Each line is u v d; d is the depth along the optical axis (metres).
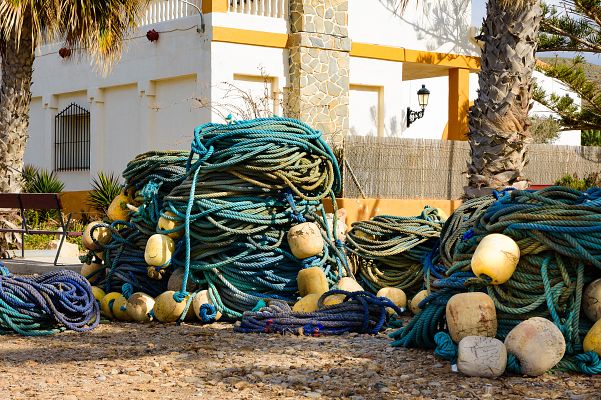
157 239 8.98
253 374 6.20
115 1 16.39
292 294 9.09
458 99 23.94
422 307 7.21
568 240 6.50
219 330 8.37
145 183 9.65
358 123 21.97
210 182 9.01
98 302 9.21
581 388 5.81
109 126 22.17
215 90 18.69
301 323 8.02
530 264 6.71
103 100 22.33
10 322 8.02
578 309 6.45
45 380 6.06
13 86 16.70
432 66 23.73
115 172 21.97
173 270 9.30
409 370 6.33
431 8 23.09
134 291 9.46
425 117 26.91
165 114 20.25
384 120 22.27
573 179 19.89
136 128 21.19
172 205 9.06
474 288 6.83
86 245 9.76
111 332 8.29
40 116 24.75
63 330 8.27
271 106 19.91
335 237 9.54
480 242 6.77
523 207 6.75
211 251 8.97
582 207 6.58
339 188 9.95
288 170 9.09
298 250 8.94
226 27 18.80
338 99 20.66
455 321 6.48
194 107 18.55
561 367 6.29
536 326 6.13
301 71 19.88
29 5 15.84
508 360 6.12
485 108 12.11
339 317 8.05
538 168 20.84
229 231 8.87
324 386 5.84
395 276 9.71
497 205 7.03
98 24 16.38
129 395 5.61
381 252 9.59
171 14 19.88
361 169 17.48
